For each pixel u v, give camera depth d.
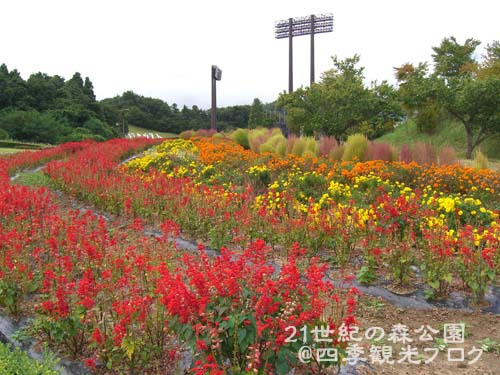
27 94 49.66
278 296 2.64
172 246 5.35
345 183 8.92
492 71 20.92
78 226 4.93
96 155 14.06
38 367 2.71
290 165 10.69
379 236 4.86
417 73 20.33
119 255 4.52
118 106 75.56
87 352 3.31
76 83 62.50
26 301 4.19
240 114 73.06
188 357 3.14
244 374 2.46
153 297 3.64
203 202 6.62
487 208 7.59
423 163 11.11
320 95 20.83
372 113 20.22
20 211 5.84
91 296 3.27
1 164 12.93
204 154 12.95
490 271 4.12
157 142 21.73
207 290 2.62
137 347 2.97
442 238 4.53
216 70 33.19
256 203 6.34
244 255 3.13
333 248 5.27
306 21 37.00
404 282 4.52
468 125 18.94
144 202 7.14
